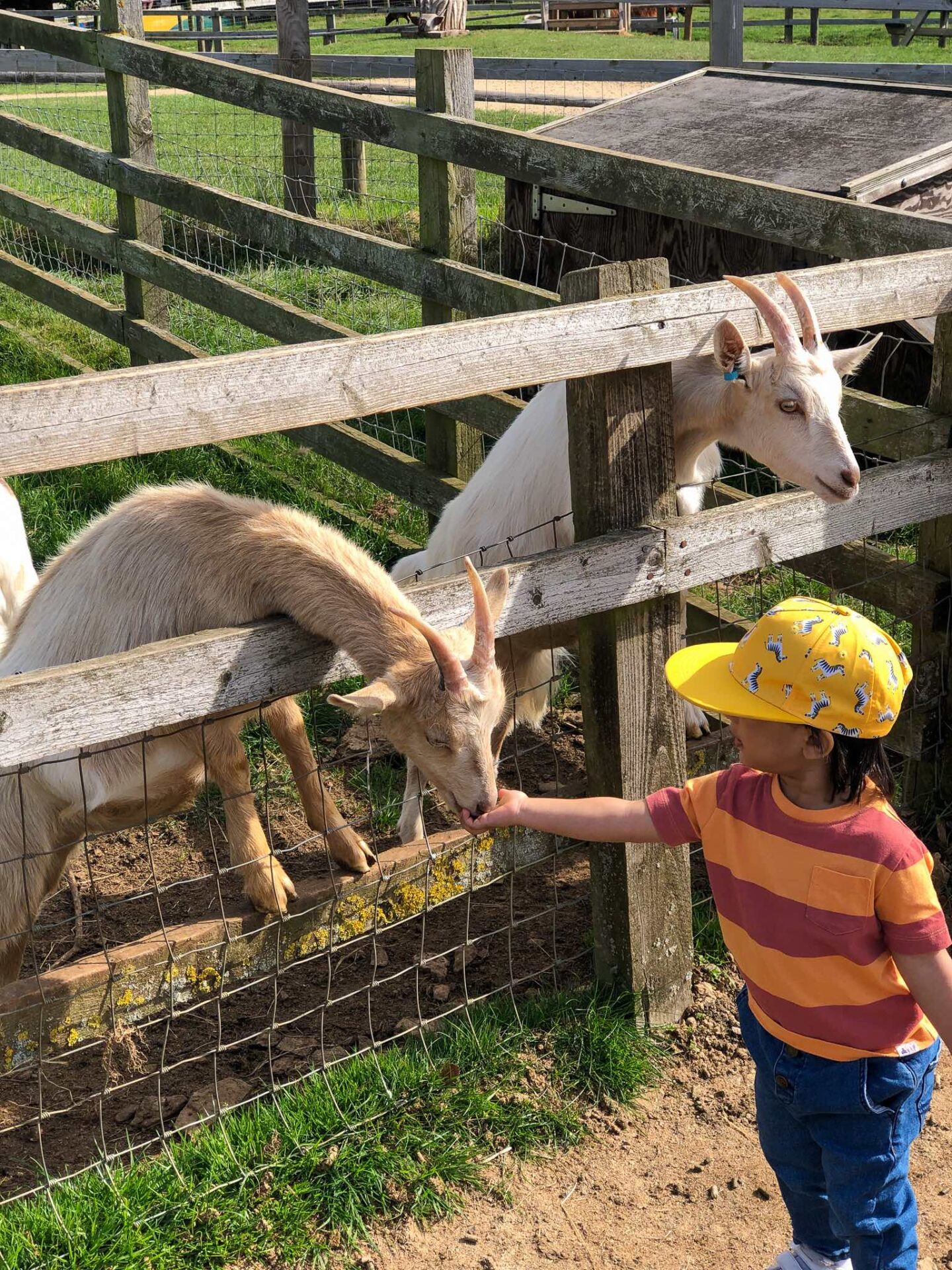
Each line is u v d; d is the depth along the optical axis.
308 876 4.15
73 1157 3.20
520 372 2.86
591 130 7.60
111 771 3.40
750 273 6.58
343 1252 2.90
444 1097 3.25
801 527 3.51
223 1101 3.31
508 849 3.47
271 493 6.51
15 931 3.48
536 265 7.67
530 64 10.61
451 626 3.06
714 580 3.36
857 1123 2.29
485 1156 3.17
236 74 6.34
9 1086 3.44
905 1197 2.36
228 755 3.41
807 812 2.23
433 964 3.83
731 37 9.67
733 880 2.34
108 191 11.84
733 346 3.27
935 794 4.30
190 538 3.25
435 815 4.55
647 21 20.42
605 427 3.09
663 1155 3.20
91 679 2.50
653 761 3.41
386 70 12.15
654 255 7.00
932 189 6.20
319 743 4.92
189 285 6.87
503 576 2.93
